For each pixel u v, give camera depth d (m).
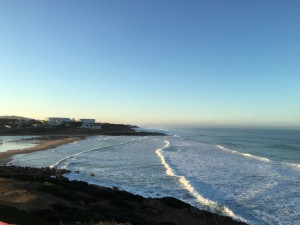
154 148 68.81
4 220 11.38
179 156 53.25
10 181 22.39
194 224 19.27
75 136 122.94
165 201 23.56
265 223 20.56
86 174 36.25
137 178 34.09
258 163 46.47
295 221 21.02
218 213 22.47
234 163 45.97
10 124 169.25
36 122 186.12
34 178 27.02
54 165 43.06
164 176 35.12
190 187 29.45
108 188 26.38
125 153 57.81
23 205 16.14
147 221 17.80
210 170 39.34
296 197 26.73
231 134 157.00
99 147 70.38
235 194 27.55
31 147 69.31
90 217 15.81
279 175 36.50
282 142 98.06
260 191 28.64
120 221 16.36
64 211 16.33
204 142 93.81
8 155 54.44
